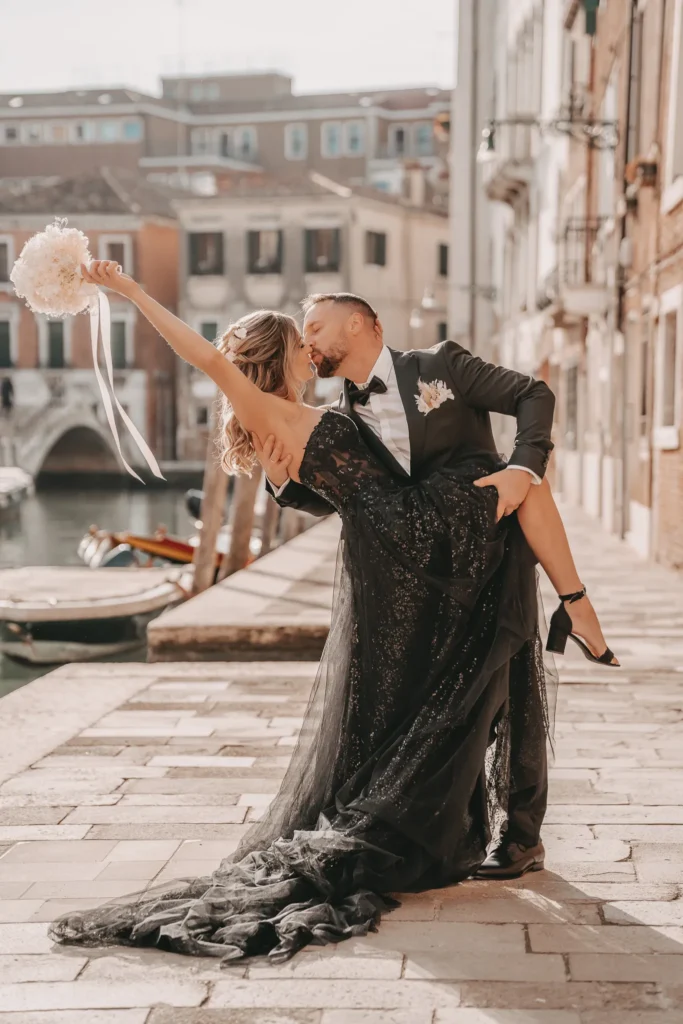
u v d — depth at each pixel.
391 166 67.19
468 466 3.75
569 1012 2.92
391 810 3.59
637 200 15.59
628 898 3.61
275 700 6.61
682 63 12.85
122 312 49.75
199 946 3.26
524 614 3.70
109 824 4.38
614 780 4.88
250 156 70.69
